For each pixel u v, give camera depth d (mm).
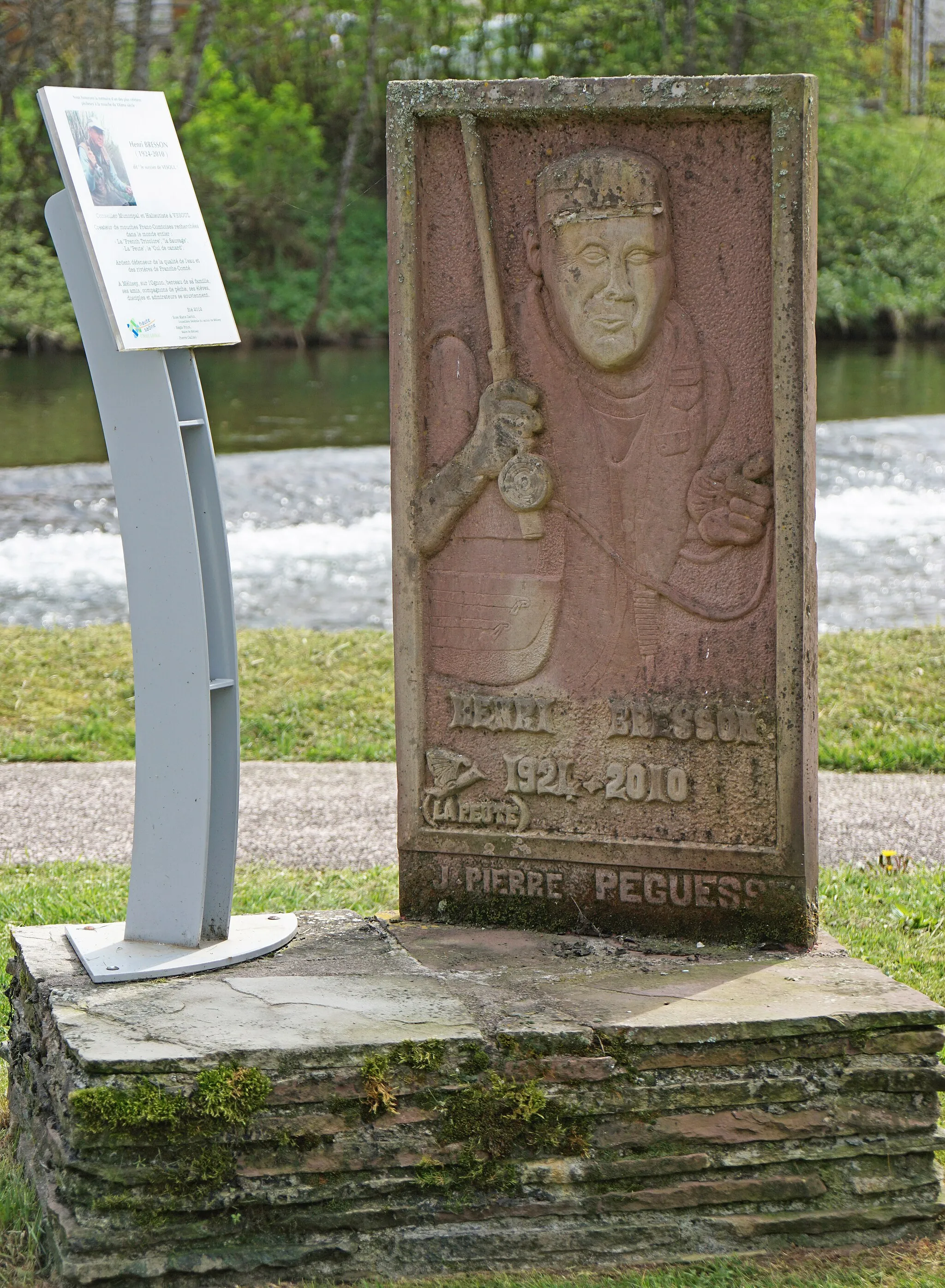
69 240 3824
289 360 33219
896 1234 3520
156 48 37625
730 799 4133
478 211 4188
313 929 4270
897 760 7746
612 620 4211
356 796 7281
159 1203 3270
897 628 10633
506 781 4324
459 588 4336
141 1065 3275
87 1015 3529
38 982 3777
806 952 4051
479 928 4312
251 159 38625
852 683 8750
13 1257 3350
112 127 3854
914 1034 3543
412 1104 3398
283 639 10062
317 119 41812
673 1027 3459
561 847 4270
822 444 20516
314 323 38156
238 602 12914
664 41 31594
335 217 37781
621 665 4211
